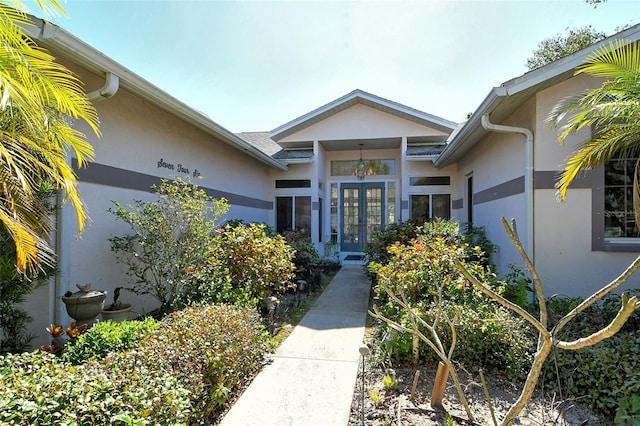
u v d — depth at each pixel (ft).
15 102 8.01
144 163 19.15
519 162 19.22
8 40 8.32
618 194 17.25
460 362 11.72
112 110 16.94
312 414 9.30
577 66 15.47
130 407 6.56
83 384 6.75
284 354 13.38
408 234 24.85
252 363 11.88
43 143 9.86
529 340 11.48
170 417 7.02
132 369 7.97
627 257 16.83
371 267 16.84
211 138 26.78
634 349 10.54
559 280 17.47
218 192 27.78
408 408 9.45
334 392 10.46
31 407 5.79
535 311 14.94
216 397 9.14
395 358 12.19
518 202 19.39
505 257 21.33
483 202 26.23
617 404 9.09
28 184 9.86
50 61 9.74
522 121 19.17
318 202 38.22
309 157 37.60
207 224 17.72
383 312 14.23
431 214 36.99
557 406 9.42
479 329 11.69
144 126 19.19
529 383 6.39
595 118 13.64
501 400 9.92
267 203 39.29
